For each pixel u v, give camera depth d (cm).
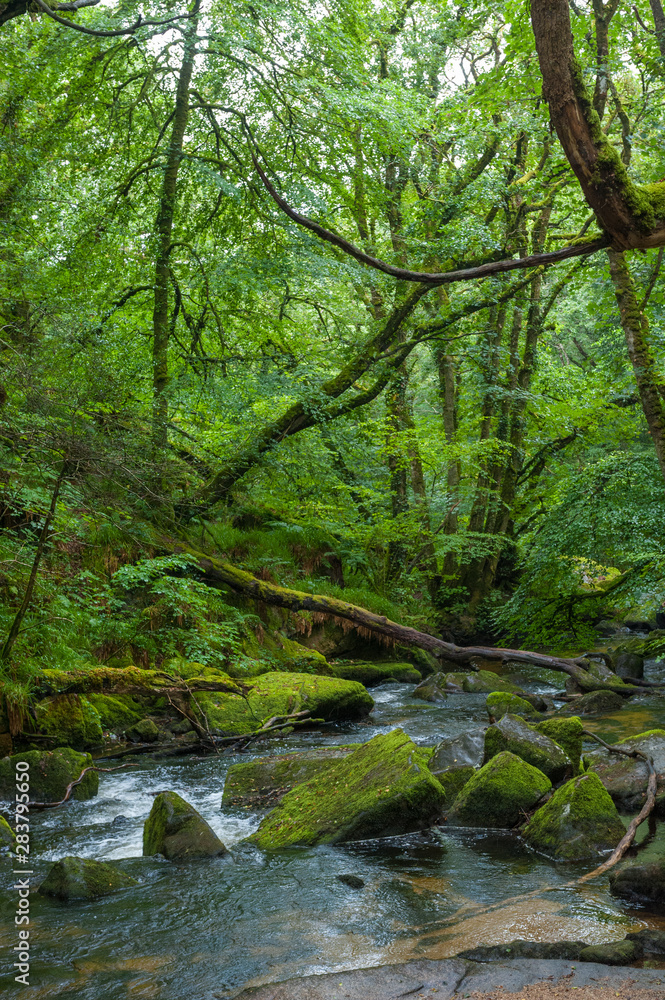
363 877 464
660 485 1012
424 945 362
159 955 363
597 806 519
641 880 413
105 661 919
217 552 1233
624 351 1317
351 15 1046
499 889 437
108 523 1011
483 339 1467
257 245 1172
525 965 323
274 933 385
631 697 1053
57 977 342
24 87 1057
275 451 1222
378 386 1280
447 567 1831
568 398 1564
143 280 1188
